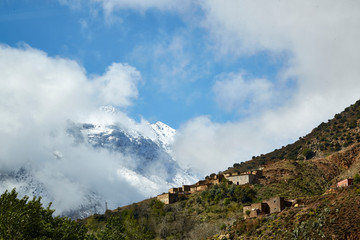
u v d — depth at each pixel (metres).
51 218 79.62
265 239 85.69
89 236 88.31
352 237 72.69
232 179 184.38
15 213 69.69
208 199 168.62
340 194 87.88
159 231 150.75
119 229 108.25
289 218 87.62
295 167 187.00
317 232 77.44
